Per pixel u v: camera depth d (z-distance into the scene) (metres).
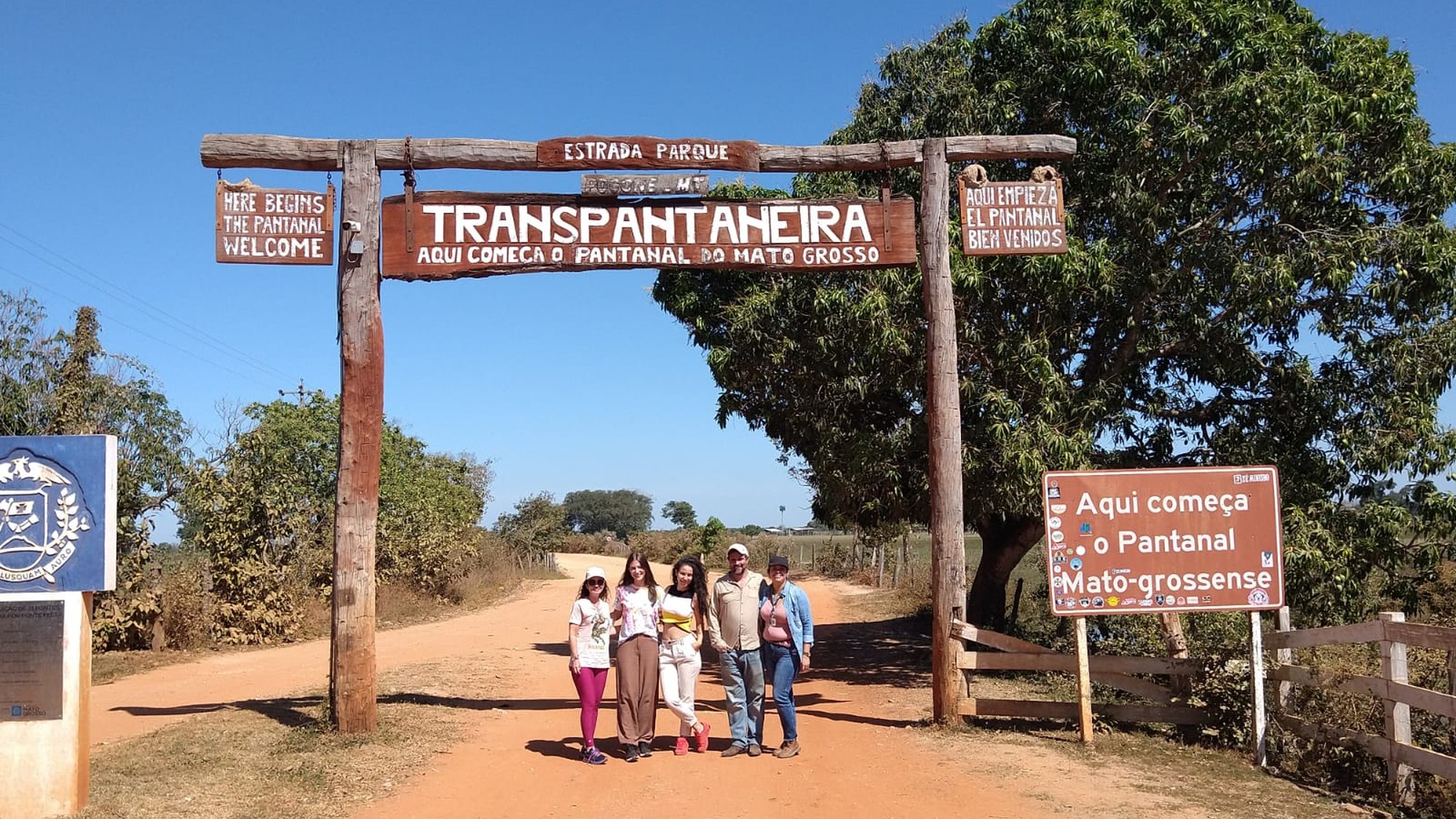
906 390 12.91
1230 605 8.62
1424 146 12.07
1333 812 6.81
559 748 8.72
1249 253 12.19
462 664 13.58
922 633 18.34
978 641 9.45
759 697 8.58
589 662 8.31
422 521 25.09
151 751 8.22
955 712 9.46
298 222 9.21
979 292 11.90
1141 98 12.05
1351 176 12.41
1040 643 14.92
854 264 9.77
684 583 8.75
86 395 16.31
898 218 9.84
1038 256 10.52
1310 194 11.82
